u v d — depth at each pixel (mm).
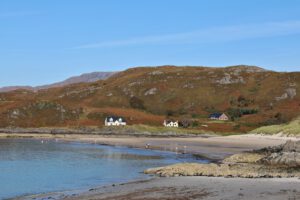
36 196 34219
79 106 192500
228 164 48719
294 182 34062
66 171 50531
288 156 48375
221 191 30125
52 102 185375
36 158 67125
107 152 80188
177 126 174000
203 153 76250
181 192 30703
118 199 29594
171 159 65938
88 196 32062
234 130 165500
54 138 129000
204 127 170625
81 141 116500
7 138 127750
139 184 36719
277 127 117125
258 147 86562
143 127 165500
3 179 44062
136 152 80312
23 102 185625
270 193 28547
